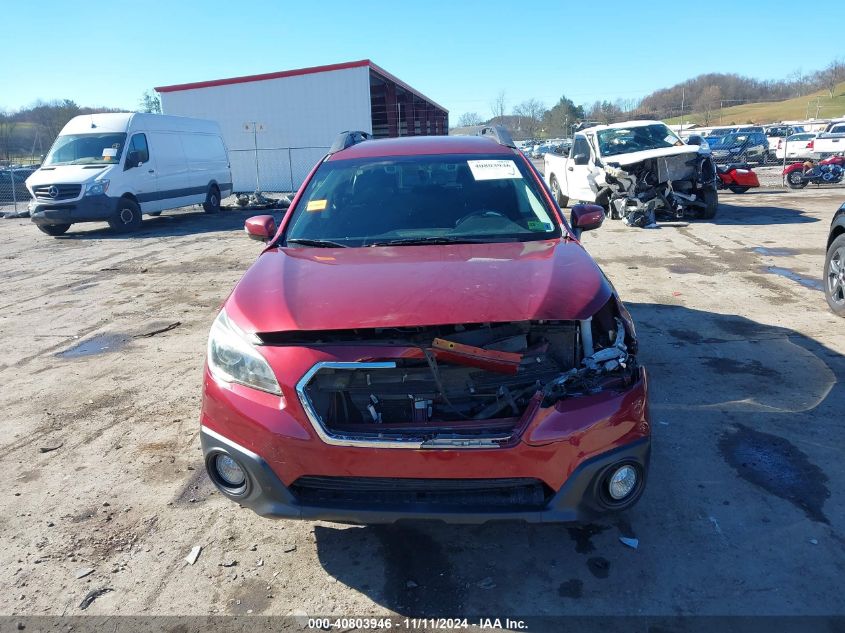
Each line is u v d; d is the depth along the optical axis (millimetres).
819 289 7273
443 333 2709
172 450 3979
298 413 2586
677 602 2645
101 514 3318
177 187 16188
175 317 6965
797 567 2822
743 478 3500
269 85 25422
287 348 2654
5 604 2693
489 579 2811
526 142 59094
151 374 5273
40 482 3637
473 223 3867
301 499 2633
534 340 2832
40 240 13555
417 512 2535
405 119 33812
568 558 2930
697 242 10328
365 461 2539
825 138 27031
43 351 5945
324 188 4242
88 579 2840
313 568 2898
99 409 4613
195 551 3010
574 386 2686
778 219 12570
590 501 2633
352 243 3736
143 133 15031
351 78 24703
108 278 9180
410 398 2652
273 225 4168
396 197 4098
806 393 4512
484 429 2572
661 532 3082
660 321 6227
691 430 4027
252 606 2674
